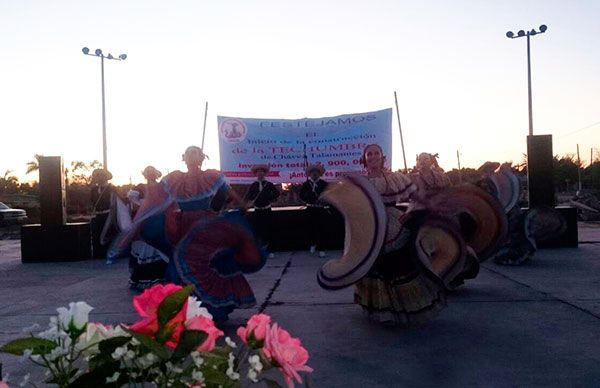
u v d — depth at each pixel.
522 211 10.12
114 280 9.56
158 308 1.35
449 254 5.72
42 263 12.45
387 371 4.42
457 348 4.96
